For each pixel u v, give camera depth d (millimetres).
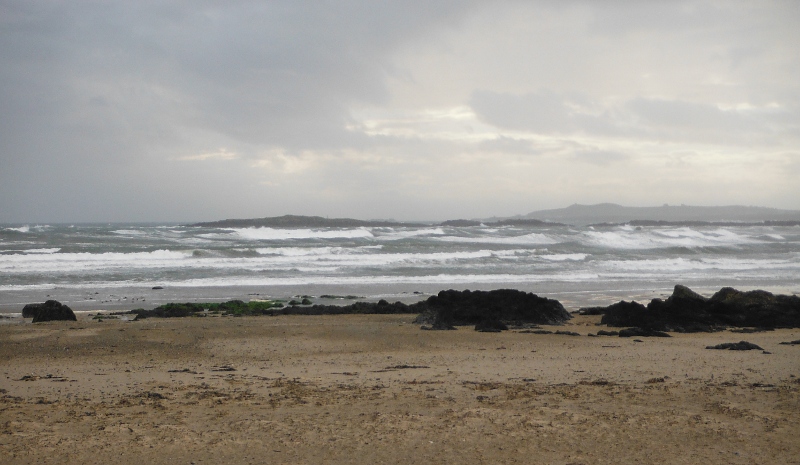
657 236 75250
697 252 60000
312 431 7824
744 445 7316
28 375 12484
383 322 23984
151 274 38844
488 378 11969
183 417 8594
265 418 8539
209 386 11117
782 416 8594
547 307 24500
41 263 41625
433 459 6836
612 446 7289
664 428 8008
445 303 24172
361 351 16547
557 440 7504
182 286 35094
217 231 73750
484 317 23516
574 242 66562
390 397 10016
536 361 14398
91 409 9070
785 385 10930
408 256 48906
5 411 8797
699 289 34938
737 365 13508
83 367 13797
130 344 17188
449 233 77188
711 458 6879
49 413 8734
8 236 57719
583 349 16750
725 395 10070
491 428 7988
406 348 17125
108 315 25031
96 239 58844
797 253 60094
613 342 18469
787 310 23625
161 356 15594
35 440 7254
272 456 6887
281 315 25969
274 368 13570
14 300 29203
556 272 43156
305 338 18781
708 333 21719
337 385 11211
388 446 7254
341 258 47844
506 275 41375
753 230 102875
